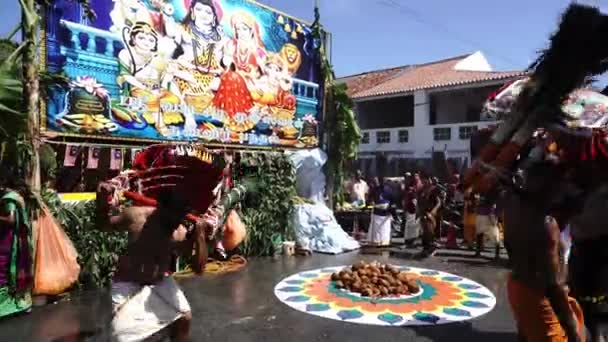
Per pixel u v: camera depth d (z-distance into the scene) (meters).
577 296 3.14
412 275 7.64
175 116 8.27
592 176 2.41
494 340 4.84
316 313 5.64
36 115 5.80
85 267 6.46
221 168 3.54
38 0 6.31
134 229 3.28
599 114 2.36
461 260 8.95
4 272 5.29
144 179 3.46
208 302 6.09
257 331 5.06
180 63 8.33
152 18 7.88
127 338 3.07
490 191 2.48
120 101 7.47
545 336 2.38
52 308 5.76
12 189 5.41
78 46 6.90
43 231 5.53
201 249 3.35
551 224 2.38
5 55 5.64
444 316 5.55
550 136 2.38
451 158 20.69
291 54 10.70
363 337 4.91
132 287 3.17
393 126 25.38
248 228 8.92
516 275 2.47
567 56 2.20
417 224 10.41
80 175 7.74
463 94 21.70
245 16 9.57
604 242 2.98
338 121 11.69
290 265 8.42
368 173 23.75
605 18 2.18
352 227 11.77
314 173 10.95
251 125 9.74
